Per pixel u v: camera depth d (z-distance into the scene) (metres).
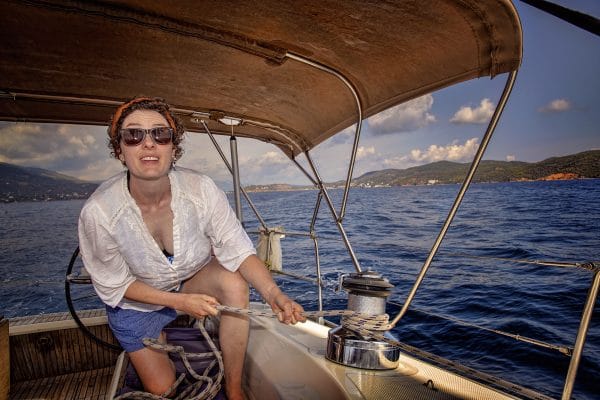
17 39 1.94
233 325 1.81
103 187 1.70
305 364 1.85
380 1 1.51
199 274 1.94
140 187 1.62
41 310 8.69
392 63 1.95
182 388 1.89
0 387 2.23
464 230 24.84
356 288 1.82
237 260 1.81
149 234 1.70
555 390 4.11
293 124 2.99
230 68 2.29
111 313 1.89
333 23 1.75
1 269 18.41
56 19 1.77
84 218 1.63
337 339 1.81
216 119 2.95
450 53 1.69
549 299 7.85
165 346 1.78
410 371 1.74
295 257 13.32
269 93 2.62
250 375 1.94
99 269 1.75
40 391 2.40
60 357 2.60
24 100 2.47
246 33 1.90
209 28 1.85
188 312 1.69
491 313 7.04
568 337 5.73
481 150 1.61
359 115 2.28
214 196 1.77
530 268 11.60
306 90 2.48
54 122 2.88
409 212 39.06
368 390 1.55
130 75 2.36
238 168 3.09
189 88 2.58
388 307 6.85
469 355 4.86
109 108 2.78
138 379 1.96
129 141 1.51
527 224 27.58
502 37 1.46
